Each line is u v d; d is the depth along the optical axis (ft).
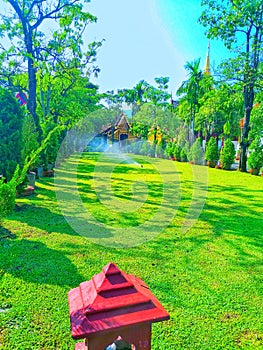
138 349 2.71
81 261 10.11
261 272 9.80
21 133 16.83
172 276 9.30
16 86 32.99
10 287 8.23
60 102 42.09
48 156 28.50
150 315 2.69
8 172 15.89
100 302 2.68
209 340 6.38
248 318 7.23
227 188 26.02
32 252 10.68
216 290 8.54
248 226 14.87
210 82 41.65
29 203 17.87
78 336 2.46
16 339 6.19
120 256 10.71
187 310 7.47
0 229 13.06
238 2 36.99
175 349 6.07
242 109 52.21
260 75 36.40
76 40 39.32
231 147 41.37
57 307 7.34
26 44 31.35
